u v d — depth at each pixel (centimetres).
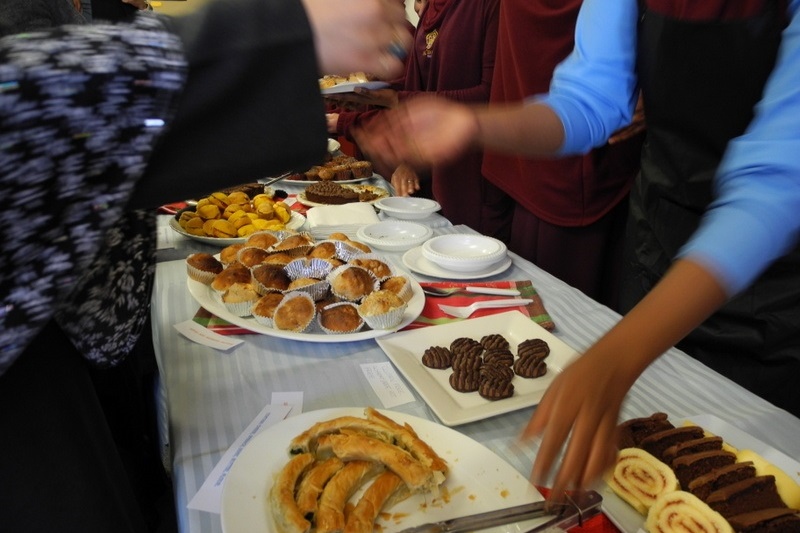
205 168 38
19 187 32
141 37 36
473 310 107
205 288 111
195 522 58
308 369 88
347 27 42
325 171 205
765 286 107
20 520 44
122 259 51
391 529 56
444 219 164
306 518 55
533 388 83
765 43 96
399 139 79
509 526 55
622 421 73
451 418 73
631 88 111
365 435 65
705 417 71
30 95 31
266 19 39
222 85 38
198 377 85
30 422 44
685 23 103
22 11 58
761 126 55
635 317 44
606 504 60
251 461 61
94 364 52
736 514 55
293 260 112
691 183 116
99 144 34
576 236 185
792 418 76
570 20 168
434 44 232
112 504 51
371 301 97
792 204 49
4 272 33
